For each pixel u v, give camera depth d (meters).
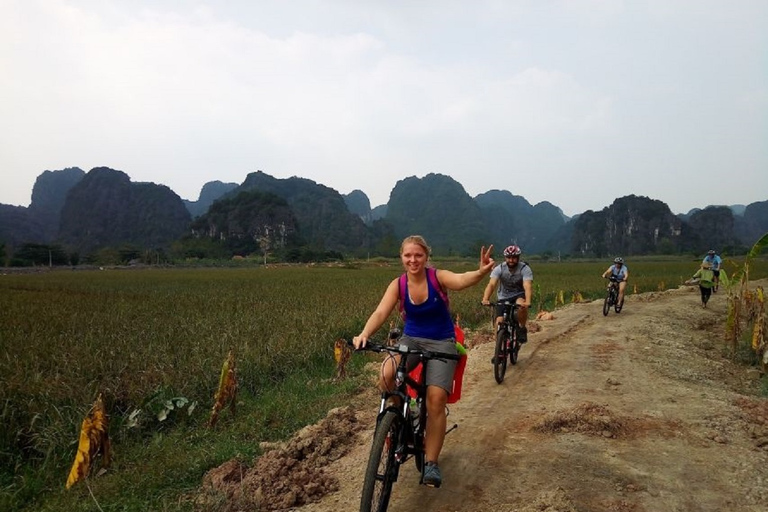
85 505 3.79
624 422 5.07
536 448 4.52
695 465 4.12
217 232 154.25
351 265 84.75
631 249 173.25
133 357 7.58
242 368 7.46
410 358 3.48
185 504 3.71
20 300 18.81
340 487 3.97
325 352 8.91
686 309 14.95
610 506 3.49
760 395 6.66
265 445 4.86
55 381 6.31
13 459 4.92
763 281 26.98
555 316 13.66
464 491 3.78
